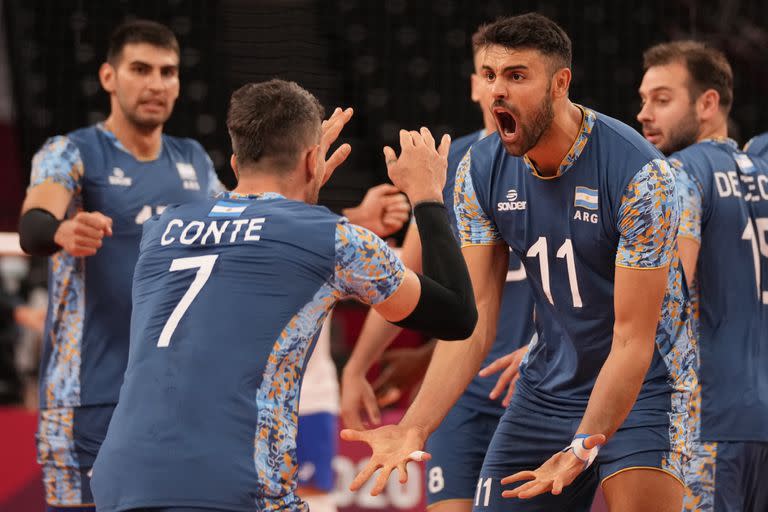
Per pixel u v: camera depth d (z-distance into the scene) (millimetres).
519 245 8344
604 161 7770
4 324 20938
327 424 13852
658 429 8047
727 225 9570
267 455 6352
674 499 7980
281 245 6602
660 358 8188
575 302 8219
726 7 33281
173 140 11969
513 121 7586
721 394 9531
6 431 14961
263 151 7047
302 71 31922
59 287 11000
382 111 31594
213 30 32062
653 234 7586
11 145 30766
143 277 6902
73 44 30594
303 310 6578
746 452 9531
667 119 10414
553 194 8008
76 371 10898
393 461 7172
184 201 11570
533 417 8695
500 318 10531
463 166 8617
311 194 7297
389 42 33000
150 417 6371
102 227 9734
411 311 6801
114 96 11398
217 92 30703
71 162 11000
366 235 6746
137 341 6684
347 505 15273
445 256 7070
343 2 33531
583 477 8500
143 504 6211
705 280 9602
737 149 10109
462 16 33594
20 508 14844
